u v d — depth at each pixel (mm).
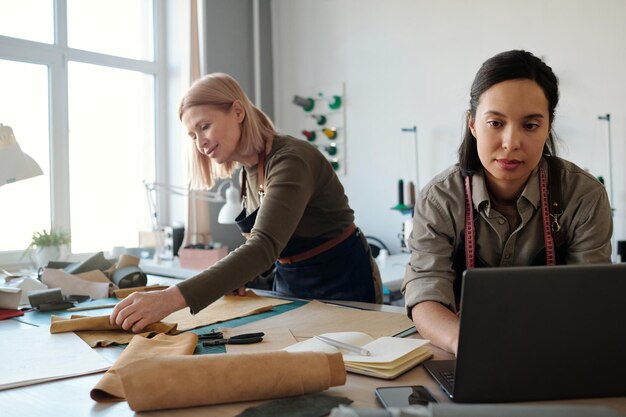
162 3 3691
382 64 3457
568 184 1146
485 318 711
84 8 3336
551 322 717
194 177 1899
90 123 3379
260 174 1572
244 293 1555
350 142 3607
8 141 1671
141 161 3645
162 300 1148
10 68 3014
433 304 1095
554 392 738
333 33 3680
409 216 3240
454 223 1185
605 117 2682
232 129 1538
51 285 1601
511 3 2953
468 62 3109
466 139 1162
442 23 3201
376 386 835
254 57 3836
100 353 1026
